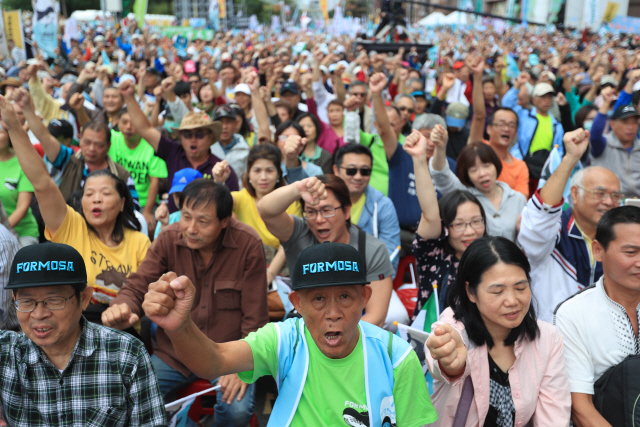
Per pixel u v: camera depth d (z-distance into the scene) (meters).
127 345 2.27
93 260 3.75
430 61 16.73
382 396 2.06
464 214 3.53
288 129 6.06
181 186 4.66
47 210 3.57
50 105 8.05
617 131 6.00
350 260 1.95
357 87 8.44
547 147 7.79
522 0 35.72
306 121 6.57
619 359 2.71
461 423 2.49
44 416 2.19
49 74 12.46
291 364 2.13
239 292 3.60
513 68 15.80
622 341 2.72
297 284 1.97
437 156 4.70
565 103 8.57
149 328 3.83
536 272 3.75
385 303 3.62
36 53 16.55
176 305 1.84
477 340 2.51
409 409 2.12
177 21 75.94
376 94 5.30
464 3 36.19
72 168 5.59
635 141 6.04
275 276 4.54
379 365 2.09
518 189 5.89
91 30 31.56
